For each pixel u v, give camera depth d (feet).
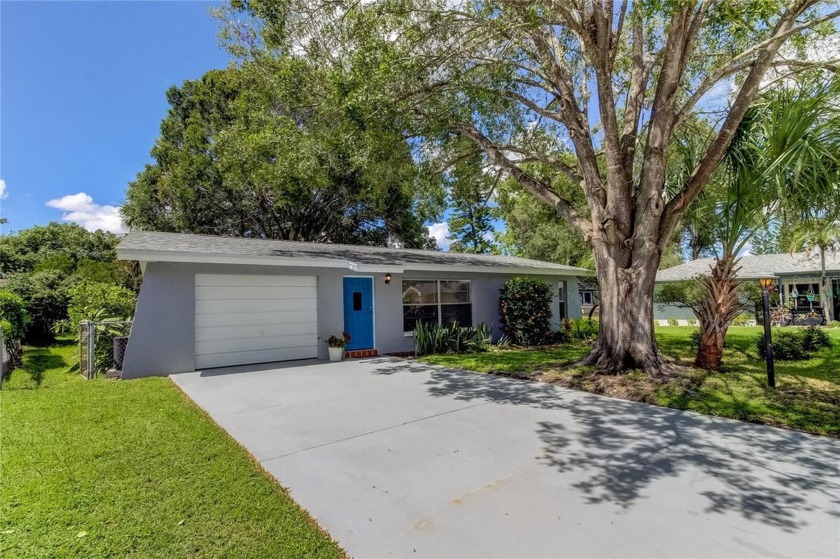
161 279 25.99
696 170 22.80
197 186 64.59
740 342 34.83
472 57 26.96
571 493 10.41
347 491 10.55
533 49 28.58
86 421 15.65
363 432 15.02
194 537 8.45
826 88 18.40
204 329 27.84
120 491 10.27
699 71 29.71
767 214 21.65
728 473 11.49
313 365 29.30
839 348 30.35
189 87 70.33
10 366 29.55
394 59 23.82
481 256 55.83
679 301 58.95
